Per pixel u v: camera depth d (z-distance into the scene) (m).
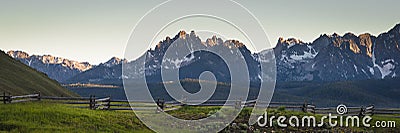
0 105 35.22
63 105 40.56
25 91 77.44
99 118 32.47
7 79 80.25
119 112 37.44
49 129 28.25
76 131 28.39
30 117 30.62
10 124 28.41
